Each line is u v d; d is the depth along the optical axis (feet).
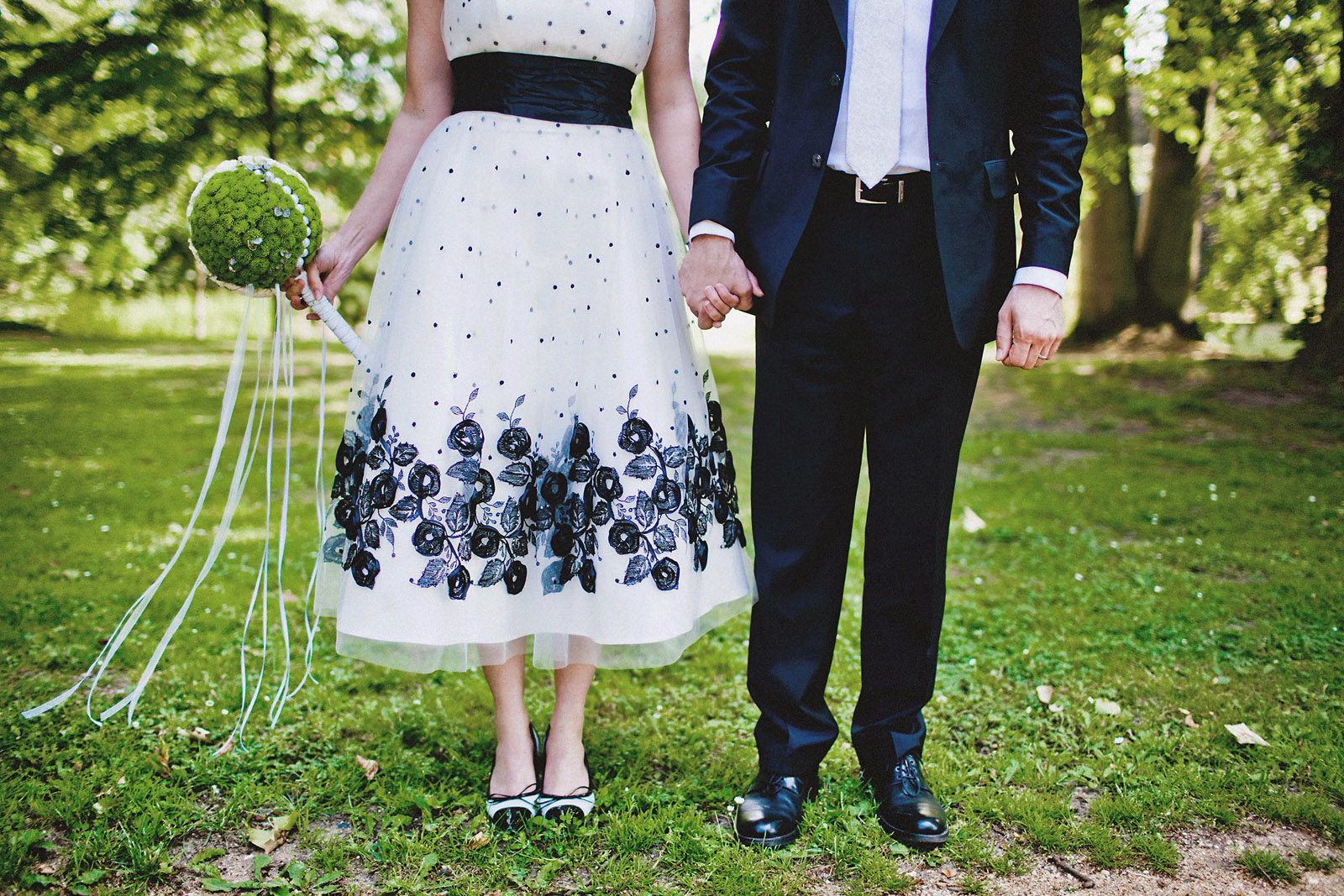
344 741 7.32
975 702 8.11
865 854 5.77
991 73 5.52
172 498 15.58
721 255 5.87
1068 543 13.33
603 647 6.30
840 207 5.64
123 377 32.73
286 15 24.57
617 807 6.30
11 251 22.66
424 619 5.68
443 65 6.49
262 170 5.74
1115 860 5.77
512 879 5.52
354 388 6.26
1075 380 29.78
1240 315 35.06
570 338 6.07
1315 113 22.56
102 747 6.91
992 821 6.27
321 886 5.48
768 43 5.97
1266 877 5.64
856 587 11.31
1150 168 36.47
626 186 6.19
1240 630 9.80
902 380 5.77
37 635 9.24
